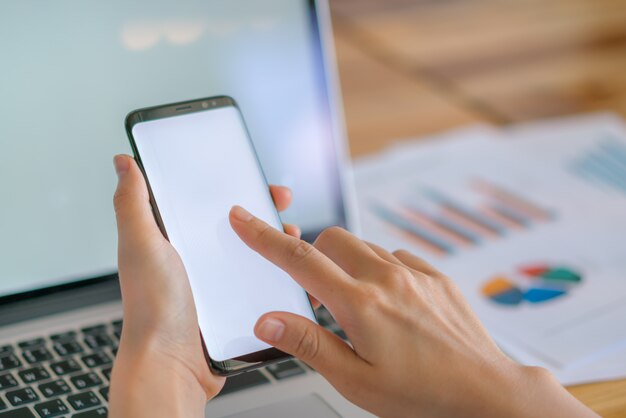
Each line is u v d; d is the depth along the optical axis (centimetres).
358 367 51
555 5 128
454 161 102
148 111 61
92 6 75
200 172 60
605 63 119
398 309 51
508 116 109
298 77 83
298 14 83
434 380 51
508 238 88
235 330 56
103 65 75
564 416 52
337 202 85
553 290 79
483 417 51
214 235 58
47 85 73
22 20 73
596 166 101
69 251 73
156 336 51
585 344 71
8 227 72
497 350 54
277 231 54
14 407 59
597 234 88
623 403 65
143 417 48
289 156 83
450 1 128
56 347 67
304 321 51
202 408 53
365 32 121
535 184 97
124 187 53
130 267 51
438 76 115
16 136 72
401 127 106
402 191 96
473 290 79
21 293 71
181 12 79
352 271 55
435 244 87
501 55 119
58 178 74
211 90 80
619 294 78
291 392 63
